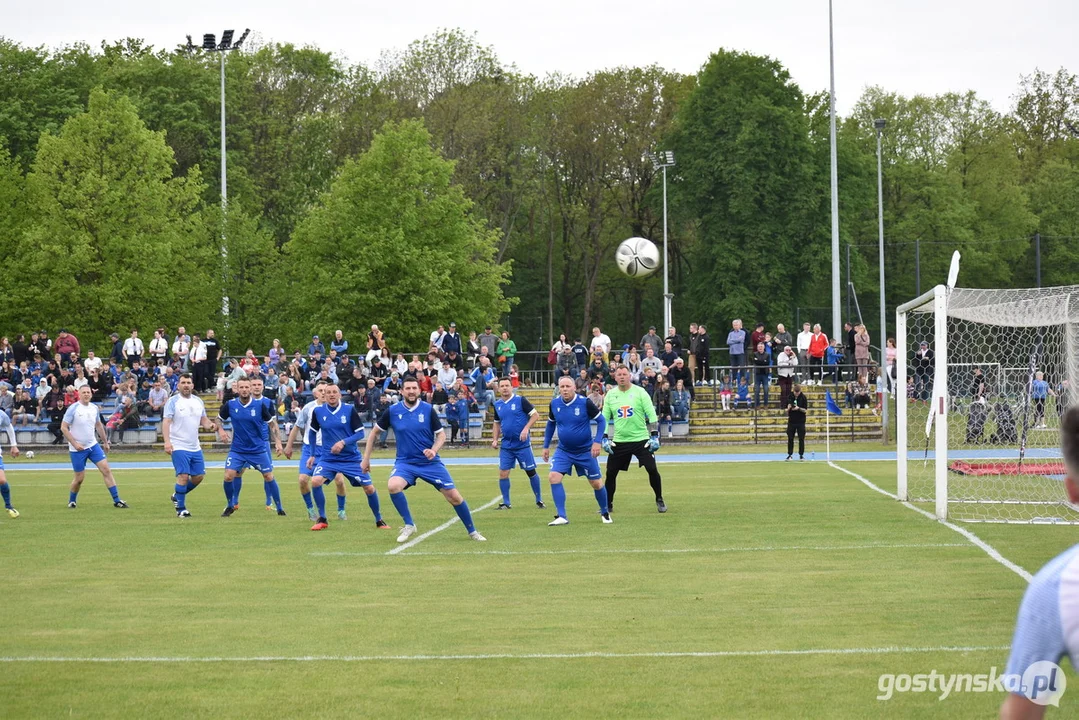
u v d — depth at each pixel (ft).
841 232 231.09
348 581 43.88
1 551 53.21
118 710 26.37
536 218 274.98
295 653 31.81
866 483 85.92
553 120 254.68
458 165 241.14
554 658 30.78
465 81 252.21
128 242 177.17
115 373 149.07
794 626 34.24
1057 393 90.43
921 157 276.00
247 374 137.18
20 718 25.77
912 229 261.03
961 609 36.32
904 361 72.23
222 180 187.01
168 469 117.50
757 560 47.60
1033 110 302.04
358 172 192.54
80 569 47.50
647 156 251.39
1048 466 90.74
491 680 28.55
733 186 225.35
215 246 188.55
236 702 26.89
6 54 222.07
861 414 143.74
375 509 61.82
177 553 52.24
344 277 183.73
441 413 137.08
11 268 178.09
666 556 49.26
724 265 226.58
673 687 27.66
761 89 227.81
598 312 280.31
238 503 75.10
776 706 25.93
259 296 185.78
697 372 156.97
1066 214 270.46
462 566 47.39
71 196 176.86
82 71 233.35
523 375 206.18
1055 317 80.69
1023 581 41.29
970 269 262.26
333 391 61.11
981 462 99.09
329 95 256.11
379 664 30.42
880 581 41.78
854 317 240.32
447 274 186.19
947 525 58.54
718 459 117.50
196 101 234.58
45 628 35.40
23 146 216.33
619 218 265.54
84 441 74.54
